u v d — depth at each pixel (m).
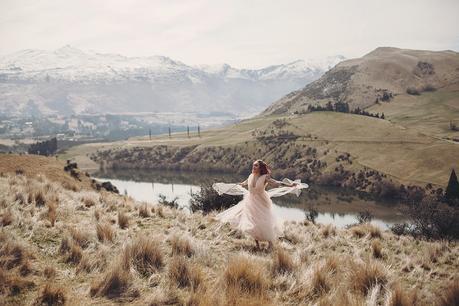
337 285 6.45
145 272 6.90
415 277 7.76
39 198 12.29
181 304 5.64
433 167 163.38
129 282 6.16
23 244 7.35
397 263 8.92
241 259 6.68
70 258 7.29
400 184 154.00
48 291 5.47
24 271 6.34
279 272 7.27
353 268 7.14
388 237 12.41
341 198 147.25
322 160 193.50
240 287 5.89
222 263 7.80
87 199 13.81
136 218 12.08
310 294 6.24
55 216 10.12
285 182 9.73
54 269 6.45
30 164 38.50
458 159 165.75
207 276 6.86
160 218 12.36
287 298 6.14
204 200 18.84
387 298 5.84
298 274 6.91
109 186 45.03
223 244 9.65
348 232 12.75
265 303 5.52
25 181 16.69
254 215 9.31
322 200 144.50
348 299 5.60
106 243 8.45
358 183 166.12
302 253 8.68
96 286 5.93
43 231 8.85
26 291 5.71
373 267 6.90
